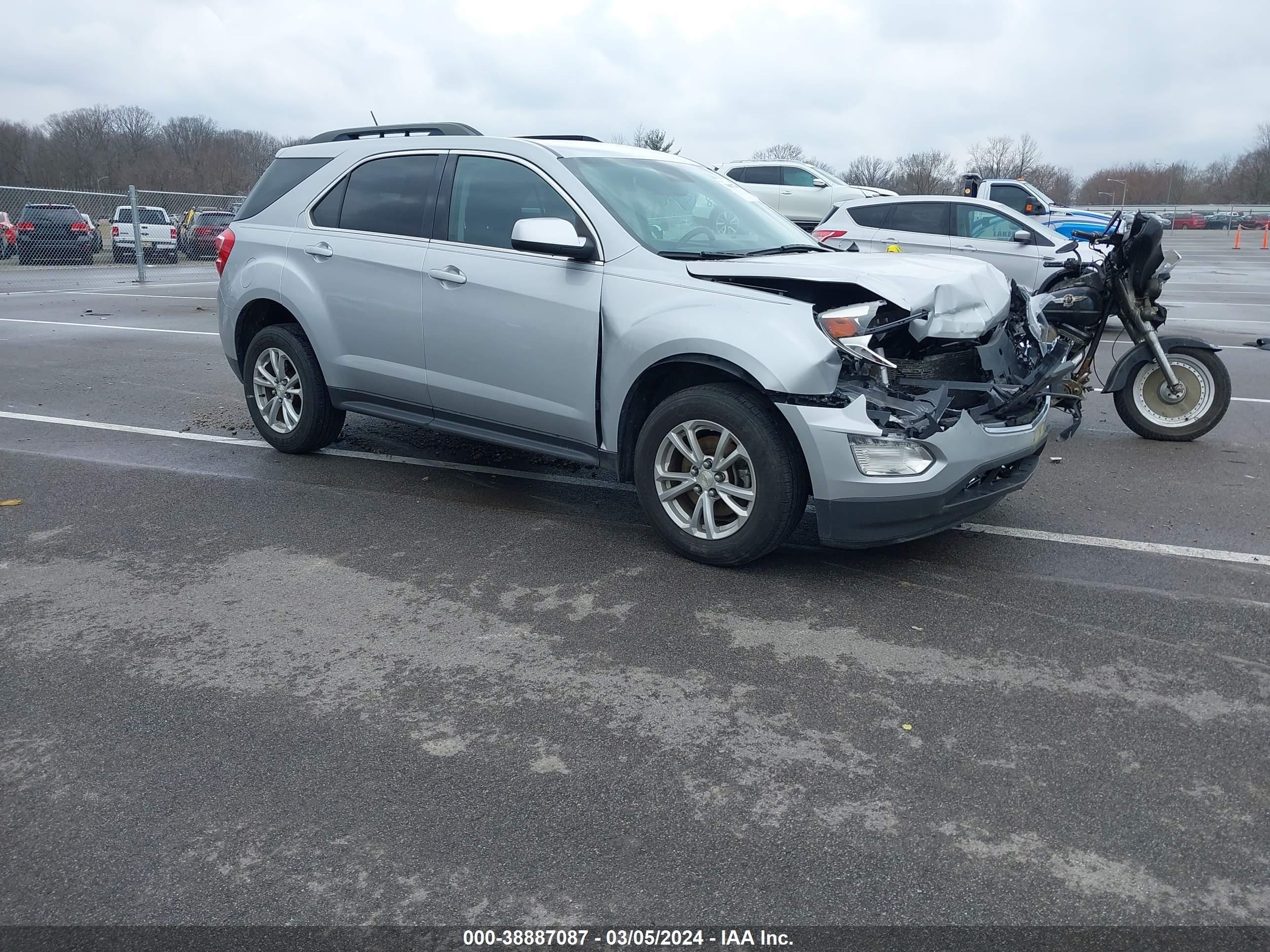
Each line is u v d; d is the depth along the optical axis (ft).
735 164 66.85
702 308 13.34
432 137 17.11
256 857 7.97
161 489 17.90
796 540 15.35
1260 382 29.58
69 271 71.26
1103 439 22.74
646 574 13.93
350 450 20.72
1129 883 7.67
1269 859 7.96
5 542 15.11
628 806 8.62
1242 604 13.02
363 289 17.34
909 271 13.99
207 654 11.46
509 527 15.96
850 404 12.57
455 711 10.20
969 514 13.60
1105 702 10.43
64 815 8.48
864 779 9.03
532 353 15.20
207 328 41.22
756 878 7.73
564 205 15.20
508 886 7.64
